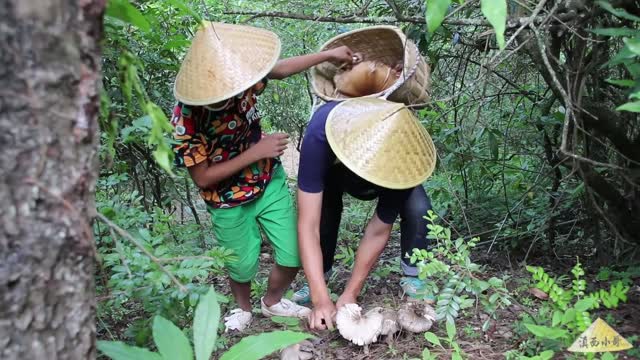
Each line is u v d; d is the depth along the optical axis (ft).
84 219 3.50
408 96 8.44
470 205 12.91
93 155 3.51
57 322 3.44
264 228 8.71
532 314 8.08
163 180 12.52
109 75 9.04
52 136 3.22
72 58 3.22
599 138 9.68
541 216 11.49
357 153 7.51
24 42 3.05
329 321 8.00
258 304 9.97
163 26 10.53
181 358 4.27
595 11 7.10
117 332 7.57
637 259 10.33
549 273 10.69
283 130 17.21
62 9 3.12
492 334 7.97
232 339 8.32
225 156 8.13
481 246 12.33
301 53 13.82
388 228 8.73
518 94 11.89
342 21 9.08
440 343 7.66
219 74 7.32
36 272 3.30
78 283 3.53
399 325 8.02
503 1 3.74
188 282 6.36
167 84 11.22
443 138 11.66
